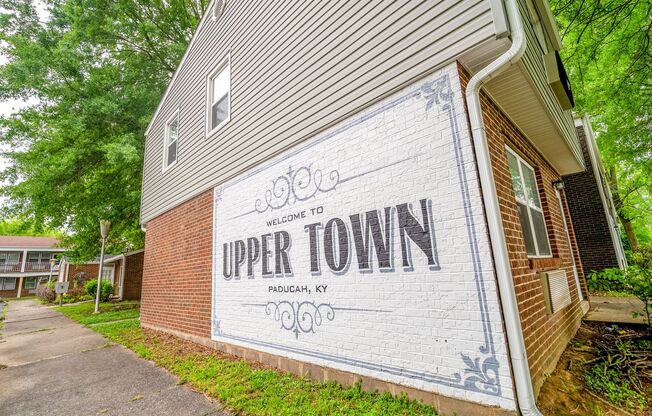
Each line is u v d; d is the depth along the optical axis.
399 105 3.31
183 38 14.91
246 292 5.01
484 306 2.51
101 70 11.90
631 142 10.23
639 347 3.79
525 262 2.97
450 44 2.97
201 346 5.80
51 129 10.62
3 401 3.74
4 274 31.84
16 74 9.99
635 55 7.80
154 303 7.99
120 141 10.11
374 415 2.71
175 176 7.75
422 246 2.95
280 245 4.50
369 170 3.48
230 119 5.97
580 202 9.80
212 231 6.06
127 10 13.14
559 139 4.87
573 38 7.86
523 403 2.24
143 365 4.91
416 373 2.85
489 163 2.66
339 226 3.71
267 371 4.15
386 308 3.15
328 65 4.09
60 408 3.48
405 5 3.36
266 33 5.29
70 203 11.32
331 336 3.62
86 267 24.33
